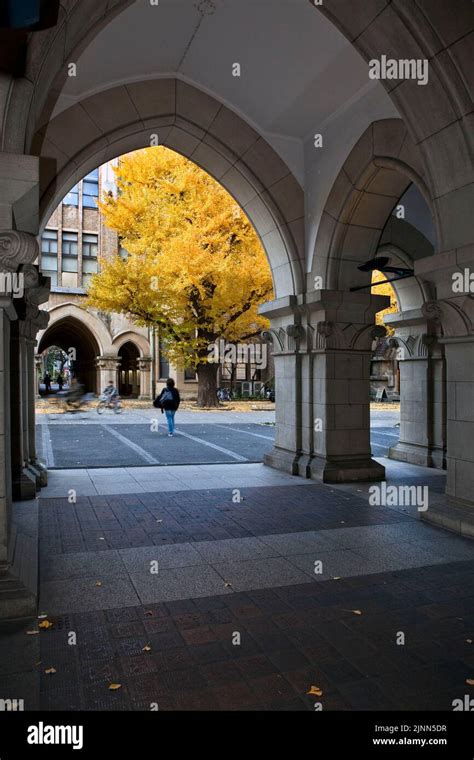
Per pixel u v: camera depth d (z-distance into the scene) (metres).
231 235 20.59
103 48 7.36
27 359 8.16
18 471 7.36
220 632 3.60
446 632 3.63
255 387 37.38
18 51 3.44
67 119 8.00
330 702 2.83
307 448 9.53
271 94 8.41
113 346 33.62
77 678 3.02
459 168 5.72
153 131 8.92
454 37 5.27
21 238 3.85
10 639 3.47
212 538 5.69
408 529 6.10
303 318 9.51
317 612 3.93
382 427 18.89
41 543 5.46
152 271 20.62
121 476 9.11
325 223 9.03
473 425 6.02
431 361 10.91
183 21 7.04
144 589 4.32
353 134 8.27
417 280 10.93
